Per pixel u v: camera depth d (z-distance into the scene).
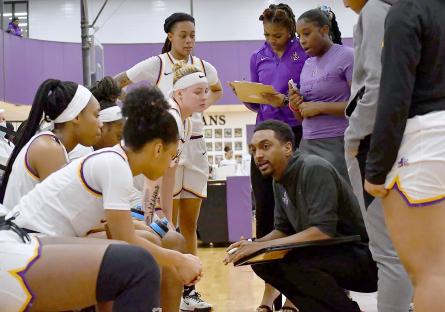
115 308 1.53
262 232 3.40
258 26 18.22
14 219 1.72
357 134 2.12
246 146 16.97
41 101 2.27
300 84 3.36
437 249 1.66
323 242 2.56
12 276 1.47
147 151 1.84
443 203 1.67
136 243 1.84
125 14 18.14
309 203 2.61
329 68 3.18
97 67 7.41
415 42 1.67
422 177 1.66
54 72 14.95
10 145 3.96
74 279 1.50
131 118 1.82
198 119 3.71
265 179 3.35
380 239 2.19
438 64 1.70
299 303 2.73
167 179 3.04
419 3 1.70
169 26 3.74
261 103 3.47
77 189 1.83
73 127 2.29
